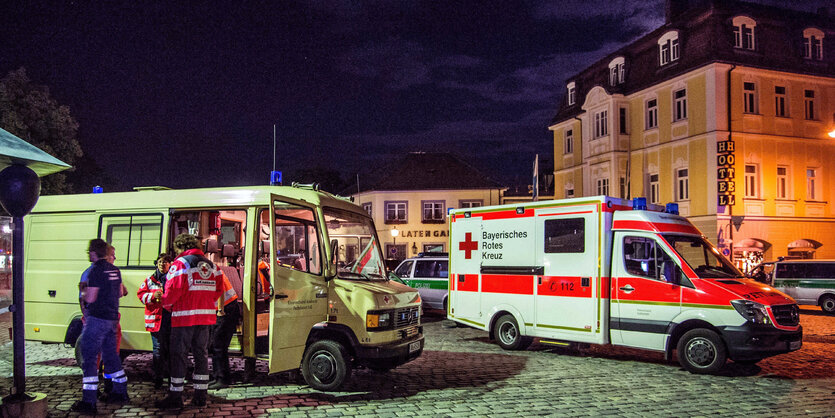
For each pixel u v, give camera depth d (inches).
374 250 355.9
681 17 1139.9
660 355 439.5
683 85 1093.1
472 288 489.7
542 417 258.2
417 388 313.7
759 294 361.7
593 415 263.0
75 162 1154.7
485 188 1961.1
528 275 449.7
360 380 331.0
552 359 418.0
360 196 2076.8
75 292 340.5
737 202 1031.6
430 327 623.5
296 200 295.1
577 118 1364.4
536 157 812.6
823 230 1101.7
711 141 1031.6
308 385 307.3
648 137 1174.3
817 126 1110.4
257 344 313.4
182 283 255.9
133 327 324.5
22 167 232.1
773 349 348.5
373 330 296.5
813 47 1112.8
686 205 1087.0
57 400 273.1
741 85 1048.2
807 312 808.9
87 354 252.2
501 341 466.0
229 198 313.4
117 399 267.6
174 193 328.8
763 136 1058.7
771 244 1055.6
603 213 409.7
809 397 302.4
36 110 1039.6
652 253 392.5
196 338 263.1
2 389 294.8
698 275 375.2
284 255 316.5
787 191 1080.8
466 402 283.1
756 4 1099.9
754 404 287.0
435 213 1977.1
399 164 2065.7
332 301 304.3
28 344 452.4
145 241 329.4
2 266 576.4
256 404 272.1
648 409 275.0
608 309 406.3
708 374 362.0
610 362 406.6
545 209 443.8
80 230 346.0
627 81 1230.3
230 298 298.4
